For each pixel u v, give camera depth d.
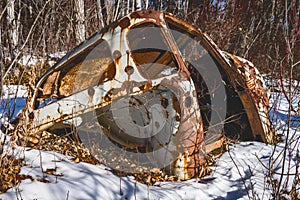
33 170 2.96
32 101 3.81
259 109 4.46
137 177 3.30
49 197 2.58
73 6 8.96
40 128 3.70
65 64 3.89
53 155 3.40
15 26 5.45
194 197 2.99
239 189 3.22
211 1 10.40
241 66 4.45
